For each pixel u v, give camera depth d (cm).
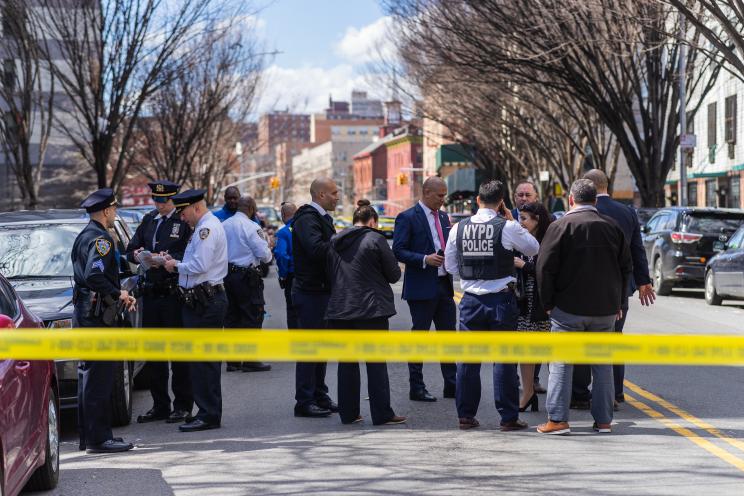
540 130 4341
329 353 653
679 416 973
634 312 1952
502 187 928
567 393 898
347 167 17200
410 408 1041
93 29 2953
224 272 979
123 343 638
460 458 811
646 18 2323
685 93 3300
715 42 2106
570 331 877
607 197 996
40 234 1109
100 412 867
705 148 4325
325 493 709
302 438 911
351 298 951
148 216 1052
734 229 2291
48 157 5388
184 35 3120
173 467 805
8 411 602
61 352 628
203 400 966
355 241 959
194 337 644
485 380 1191
